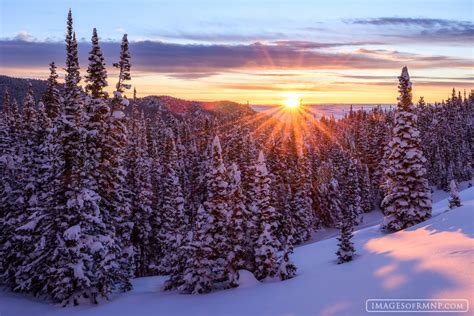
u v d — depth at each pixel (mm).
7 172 32875
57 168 26156
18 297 28047
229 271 26812
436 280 15719
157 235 43750
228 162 58438
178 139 79125
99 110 27516
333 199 73562
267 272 27594
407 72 36219
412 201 35156
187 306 22578
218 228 27000
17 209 30469
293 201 59469
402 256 21547
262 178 29719
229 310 20359
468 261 16734
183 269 27875
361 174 83188
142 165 42750
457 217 26719
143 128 78188
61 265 24516
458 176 98000
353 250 27453
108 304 24703
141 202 41094
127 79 28766
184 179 66125
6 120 44031
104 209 27453
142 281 36000
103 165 27438
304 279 24453
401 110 36344
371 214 80875
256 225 29203
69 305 24594
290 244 27750
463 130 116250
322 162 84125
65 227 24703
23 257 28875
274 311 18531
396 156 35844
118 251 27906
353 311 15344
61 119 25906
